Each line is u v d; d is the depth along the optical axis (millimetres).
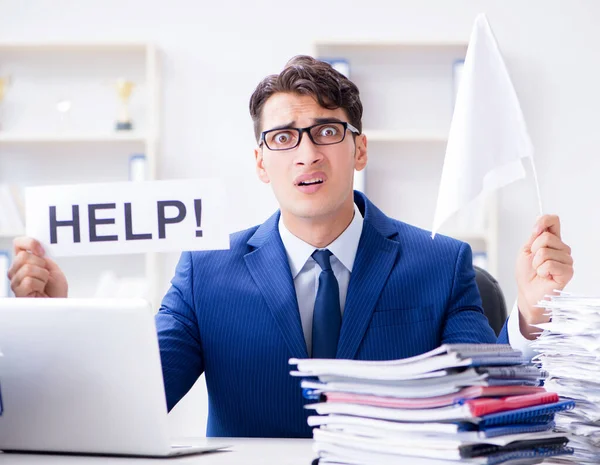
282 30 3893
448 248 1742
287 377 1640
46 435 1236
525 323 1561
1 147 3943
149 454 1208
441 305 1676
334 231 1685
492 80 1355
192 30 3902
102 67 3928
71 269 3912
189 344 1711
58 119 3910
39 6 3920
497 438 976
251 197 3885
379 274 1683
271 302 1666
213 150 3891
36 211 1530
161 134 3895
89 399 1195
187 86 3902
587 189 3807
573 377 1181
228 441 1408
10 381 1219
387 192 3848
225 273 1736
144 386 1172
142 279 3811
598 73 3822
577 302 1218
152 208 1499
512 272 3820
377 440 1020
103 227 1510
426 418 987
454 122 1357
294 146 1603
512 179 1418
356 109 1664
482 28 1363
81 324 1164
